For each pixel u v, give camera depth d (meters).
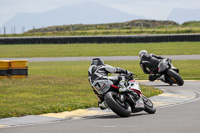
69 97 42.78
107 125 27.27
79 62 112.06
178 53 132.25
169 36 172.50
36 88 50.91
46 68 94.88
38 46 181.88
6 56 142.00
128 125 27.02
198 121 28.17
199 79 68.25
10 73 65.75
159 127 25.91
